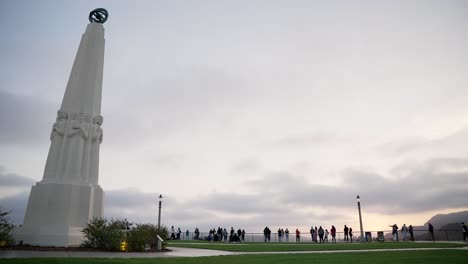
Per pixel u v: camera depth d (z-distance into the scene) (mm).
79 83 25562
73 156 23656
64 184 22562
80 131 24250
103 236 20203
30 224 21672
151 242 23844
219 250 23031
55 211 22031
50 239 20344
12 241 19641
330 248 25219
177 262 13422
